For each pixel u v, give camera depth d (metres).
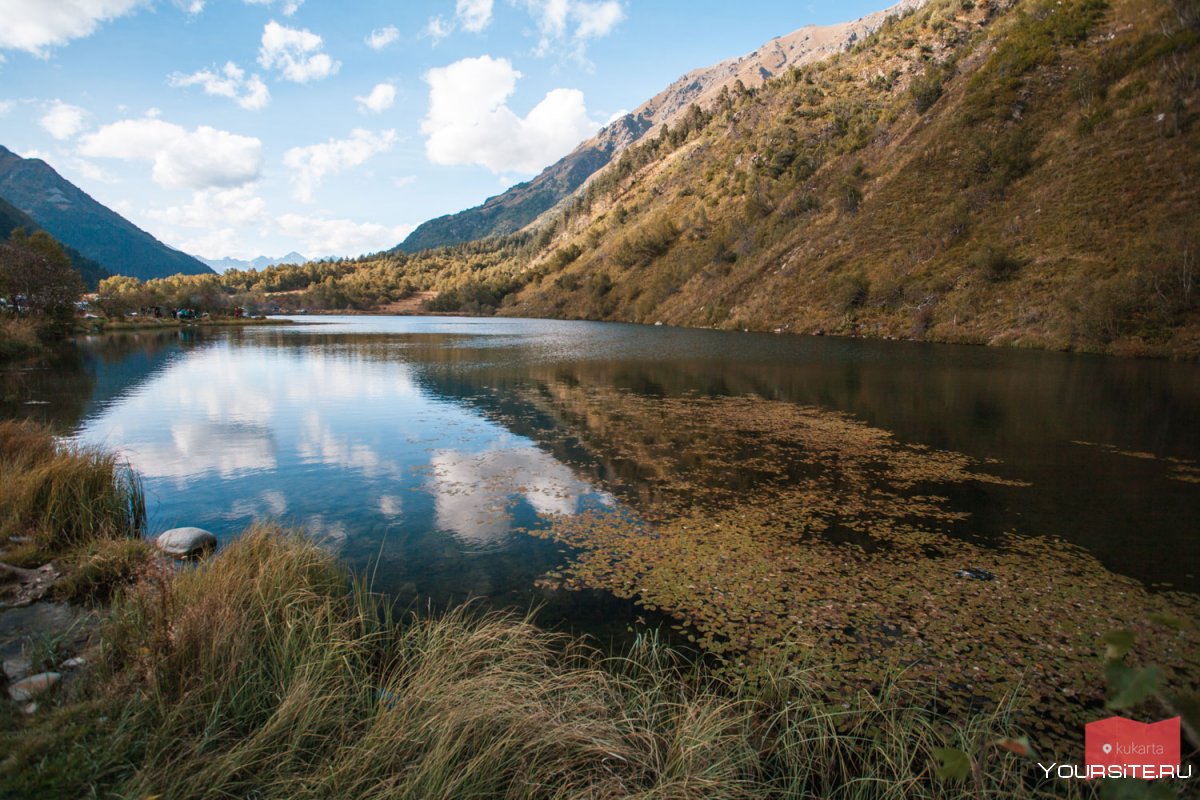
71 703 3.72
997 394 19.80
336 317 113.88
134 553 6.26
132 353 33.28
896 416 16.30
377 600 5.94
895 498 9.51
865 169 69.44
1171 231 33.78
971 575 6.70
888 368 26.97
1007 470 11.13
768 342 43.34
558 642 5.19
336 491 9.69
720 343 42.81
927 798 3.38
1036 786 3.53
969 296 42.38
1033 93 55.94
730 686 4.56
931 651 5.11
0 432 9.56
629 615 5.71
